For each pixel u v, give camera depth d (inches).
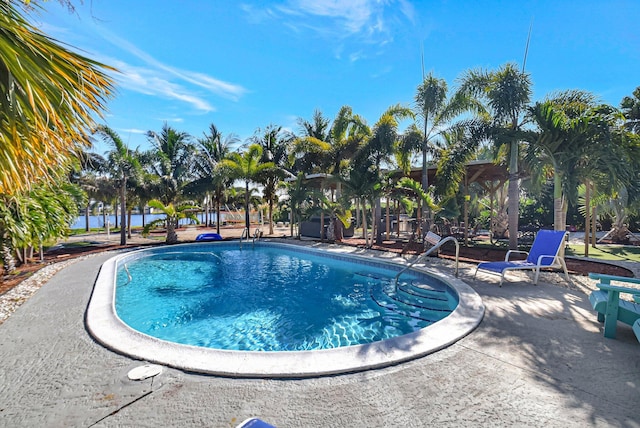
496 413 94.3
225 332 208.7
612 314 146.9
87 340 152.2
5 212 285.0
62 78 94.2
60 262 401.4
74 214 439.2
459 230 753.6
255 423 66.4
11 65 86.1
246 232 741.3
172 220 646.5
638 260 377.7
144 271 408.5
